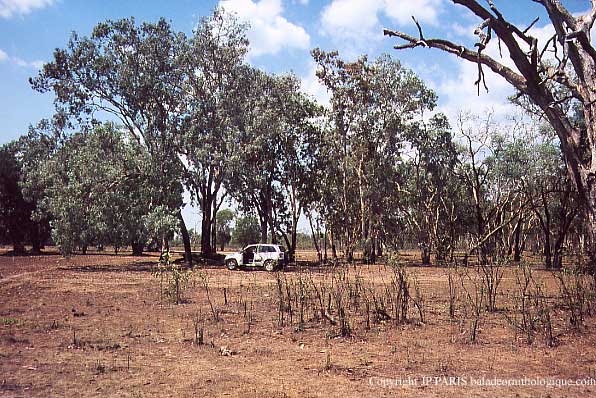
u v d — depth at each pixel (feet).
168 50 113.50
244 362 25.62
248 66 119.55
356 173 135.03
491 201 160.15
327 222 134.10
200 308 44.42
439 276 81.82
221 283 70.18
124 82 108.99
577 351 27.78
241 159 113.50
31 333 32.55
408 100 130.52
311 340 31.01
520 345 29.27
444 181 145.48
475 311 40.11
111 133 109.91
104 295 54.95
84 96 113.50
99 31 110.63
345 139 136.87
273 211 137.28
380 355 27.09
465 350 28.17
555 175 129.59
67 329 34.12
